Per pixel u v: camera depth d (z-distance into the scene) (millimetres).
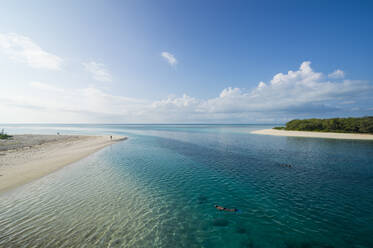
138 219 9508
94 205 10938
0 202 10930
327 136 55094
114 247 7293
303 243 7656
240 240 7875
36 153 26391
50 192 12688
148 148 35312
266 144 40562
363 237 7992
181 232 8453
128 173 17922
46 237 7750
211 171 18891
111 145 39781
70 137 55812
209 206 11047
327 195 12625
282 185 14719
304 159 24578
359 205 11062
